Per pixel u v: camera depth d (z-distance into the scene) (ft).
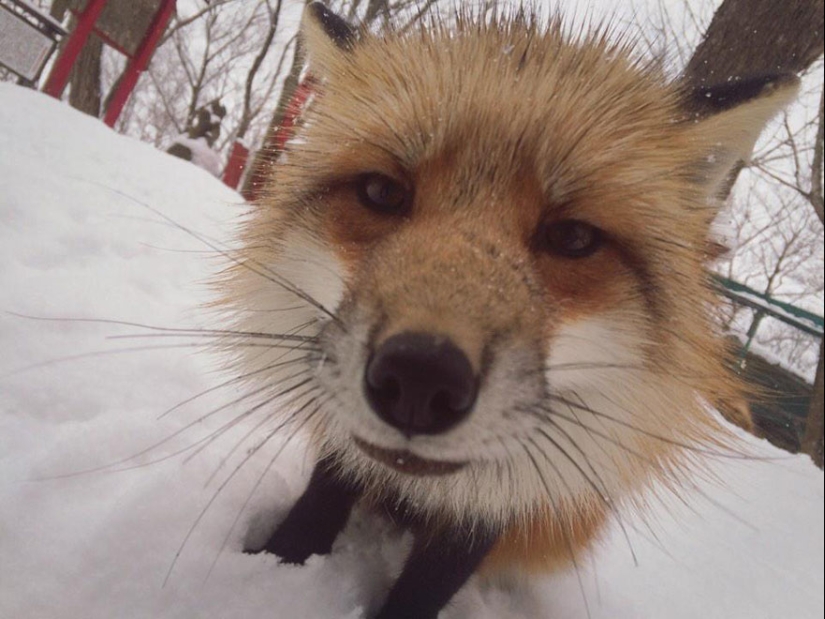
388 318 0.43
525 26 0.66
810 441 2.70
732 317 0.71
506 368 0.44
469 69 0.57
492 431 0.44
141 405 0.73
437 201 0.52
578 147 0.53
